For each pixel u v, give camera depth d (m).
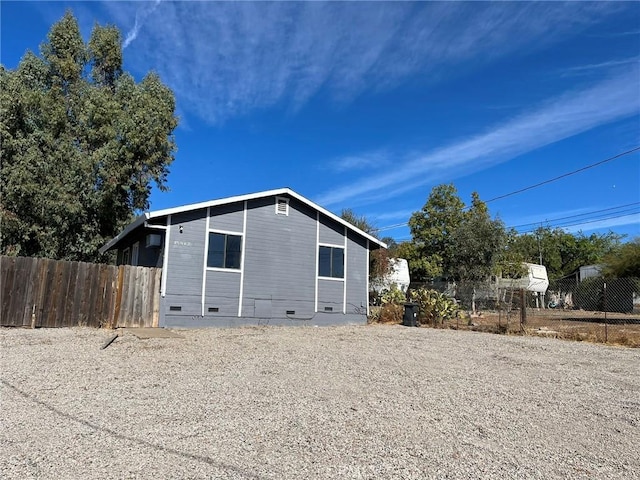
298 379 6.40
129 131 22.11
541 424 4.64
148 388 5.75
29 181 19.58
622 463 3.65
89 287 12.52
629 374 7.52
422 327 15.59
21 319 11.74
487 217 27.48
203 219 14.02
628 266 21.91
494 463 3.56
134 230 15.30
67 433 4.03
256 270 14.73
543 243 53.28
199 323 13.61
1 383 5.91
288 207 15.58
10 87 20.31
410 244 33.00
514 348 10.30
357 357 8.42
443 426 4.45
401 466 3.44
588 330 15.06
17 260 11.81
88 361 7.52
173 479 3.13
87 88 23.88
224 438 3.96
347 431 4.20
